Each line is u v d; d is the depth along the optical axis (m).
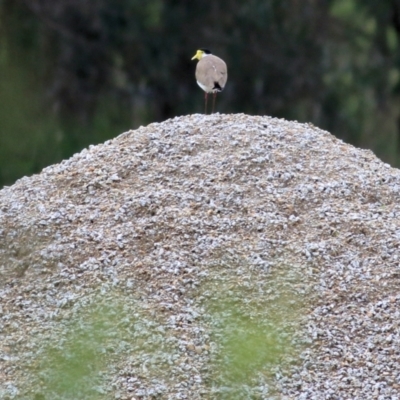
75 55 76.94
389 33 83.88
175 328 23.48
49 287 24.81
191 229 25.86
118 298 24.19
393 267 25.22
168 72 76.69
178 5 76.44
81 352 23.14
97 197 27.50
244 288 24.38
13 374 22.97
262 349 23.00
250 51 76.38
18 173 70.06
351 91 79.00
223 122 30.25
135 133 30.19
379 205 27.44
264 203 26.77
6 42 76.56
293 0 77.62
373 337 23.55
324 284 24.61
